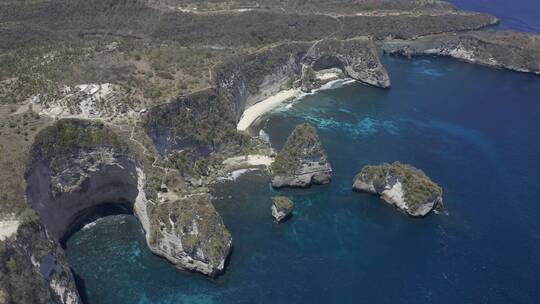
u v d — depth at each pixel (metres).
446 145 150.75
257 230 113.75
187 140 132.62
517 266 105.94
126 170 116.06
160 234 103.38
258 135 151.00
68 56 147.50
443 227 116.75
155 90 134.25
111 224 114.50
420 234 114.50
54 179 108.94
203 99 140.12
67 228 111.50
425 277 102.75
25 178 99.62
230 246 106.00
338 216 119.44
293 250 108.62
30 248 87.19
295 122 160.25
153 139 124.19
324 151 130.75
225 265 103.69
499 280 102.31
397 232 115.00
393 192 122.94
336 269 104.12
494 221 118.94
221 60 163.50
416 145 150.12
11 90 127.31
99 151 114.06
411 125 161.88
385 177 123.50
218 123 141.25
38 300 80.12
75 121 115.31
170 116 130.62
